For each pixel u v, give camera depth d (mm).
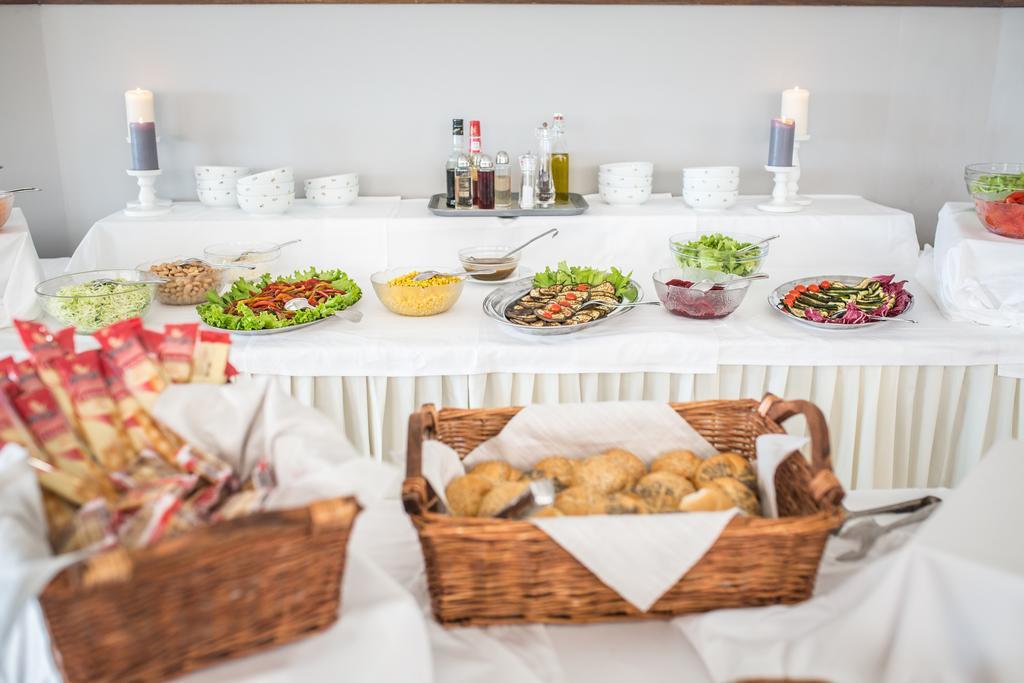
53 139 2510
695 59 2553
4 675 920
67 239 2600
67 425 911
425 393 1769
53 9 2406
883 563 878
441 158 2592
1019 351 1769
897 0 2533
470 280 2148
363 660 825
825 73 2592
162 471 924
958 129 2660
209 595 751
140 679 746
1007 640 804
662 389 1786
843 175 2693
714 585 938
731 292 1832
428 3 2459
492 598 941
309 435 920
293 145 2561
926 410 1821
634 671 896
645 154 2627
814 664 813
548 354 1729
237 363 1696
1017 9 2520
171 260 2117
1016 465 1021
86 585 670
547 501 1034
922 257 2203
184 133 2527
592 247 2309
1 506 761
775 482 1143
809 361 1756
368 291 2137
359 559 921
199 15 2439
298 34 2471
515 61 2523
